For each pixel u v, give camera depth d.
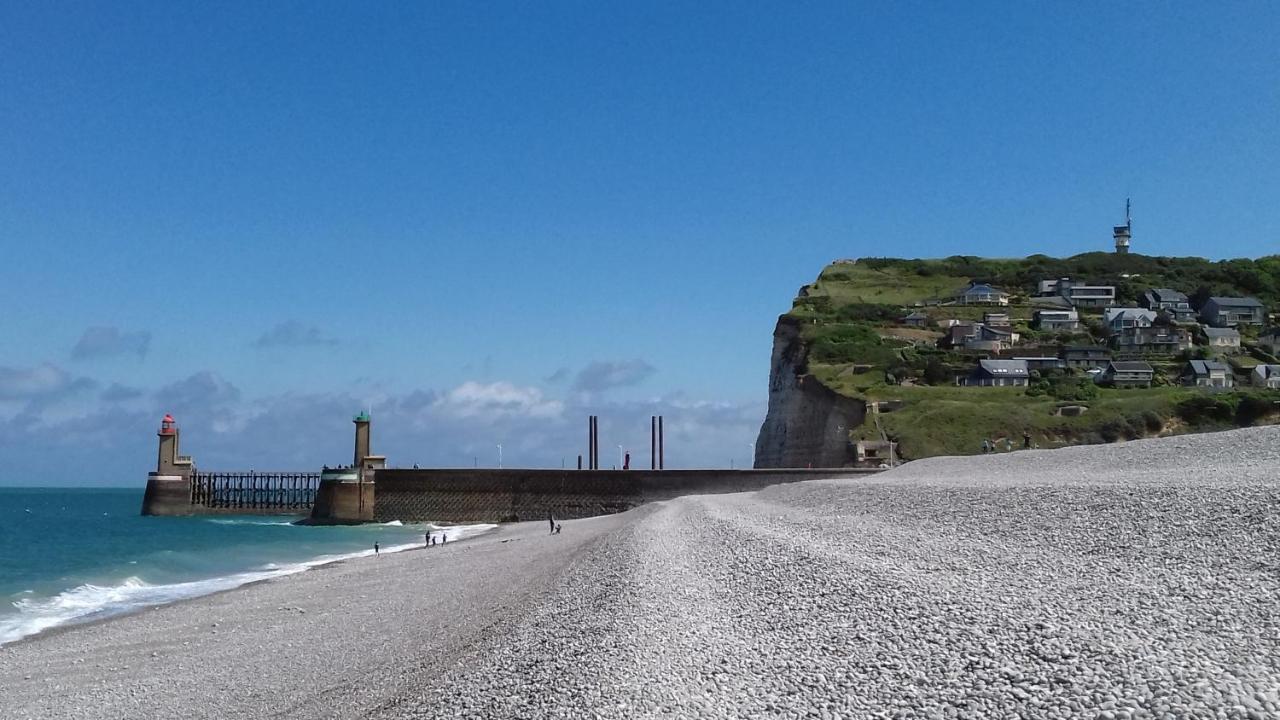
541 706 16.22
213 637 34.69
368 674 24.73
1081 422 120.19
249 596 46.91
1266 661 13.55
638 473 104.56
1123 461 47.22
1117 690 12.89
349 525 110.75
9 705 25.98
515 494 107.88
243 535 98.25
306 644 31.45
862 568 24.81
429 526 107.12
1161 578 19.97
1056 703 12.90
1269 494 25.70
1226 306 174.62
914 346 158.50
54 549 83.75
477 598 36.81
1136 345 163.38
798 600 22.23
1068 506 30.41
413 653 26.61
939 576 22.84
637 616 22.42
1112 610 17.56
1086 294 184.38
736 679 16.50
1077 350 157.00
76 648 34.16
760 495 72.38
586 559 39.47
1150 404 122.94
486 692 18.08
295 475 137.62
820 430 135.12
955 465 65.31
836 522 38.31
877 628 18.38
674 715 14.79
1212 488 28.14
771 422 155.50
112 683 27.89
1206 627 15.71
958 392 135.62
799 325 165.88
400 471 111.06
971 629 17.08
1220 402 121.88
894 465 114.50
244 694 24.86
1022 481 41.38
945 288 194.75
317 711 21.33
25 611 45.38
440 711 17.53
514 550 58.50
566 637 21.64
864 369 145.62
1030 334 167.38
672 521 51.38
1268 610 16.30
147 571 64.50
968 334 160.00
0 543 92.06
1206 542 22.58
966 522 31.61
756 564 28.58
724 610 22.73
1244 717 11.43
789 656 17.52
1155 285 189.62
